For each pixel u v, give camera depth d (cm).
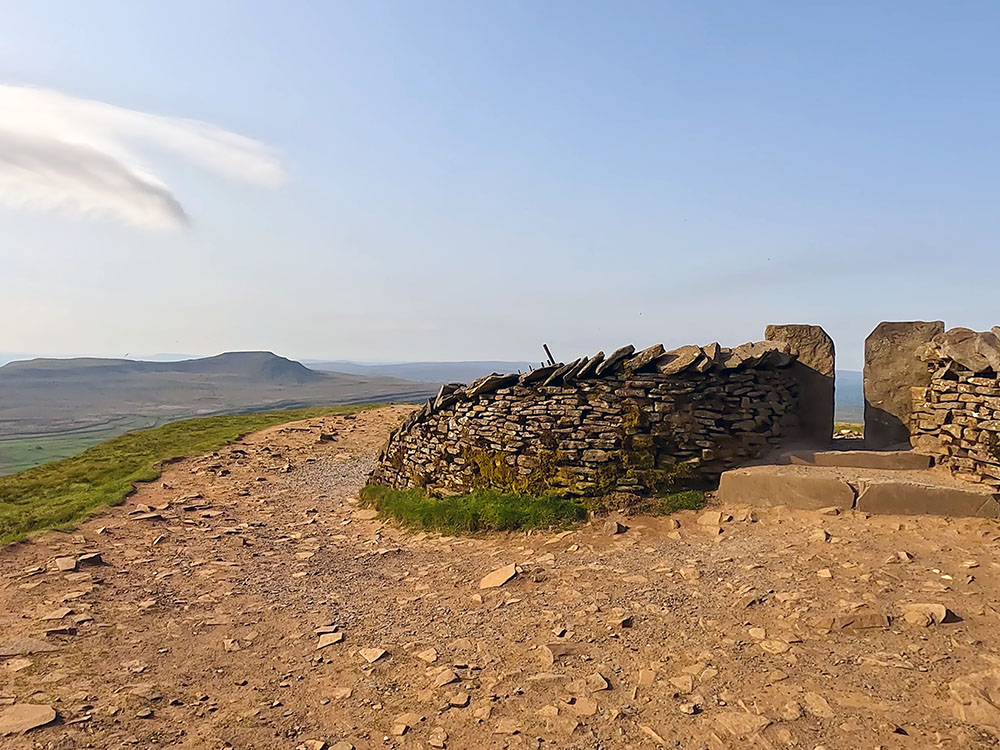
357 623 648
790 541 728
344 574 830
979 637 485
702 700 439
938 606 522
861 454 891
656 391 941
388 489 1225
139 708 468
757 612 567
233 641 608
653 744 398
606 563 741
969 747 364
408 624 634
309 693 497
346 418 2508
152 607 701
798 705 420
